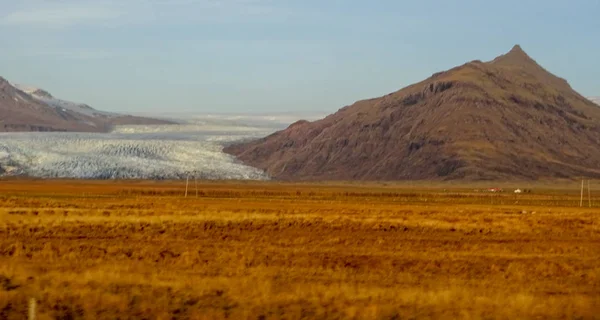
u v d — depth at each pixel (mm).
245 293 27859
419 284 33188
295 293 28344
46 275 30703
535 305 27781
